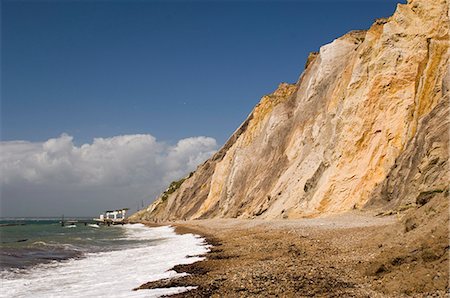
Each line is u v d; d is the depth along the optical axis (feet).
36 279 58.65
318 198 123.44
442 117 96.58
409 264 40.70
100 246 114.62
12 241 136.67
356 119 128.26
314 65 208.74
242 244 84.84
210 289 43.32
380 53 131.23
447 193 51.06
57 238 155.43
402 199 96.78
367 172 118.21
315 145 155.33
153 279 53.83
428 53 121.29
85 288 50.62
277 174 188.03
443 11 122.93
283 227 101.60
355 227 80.33
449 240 39.50
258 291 40.27
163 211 362.53
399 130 119.03
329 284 40.75
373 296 36.73
